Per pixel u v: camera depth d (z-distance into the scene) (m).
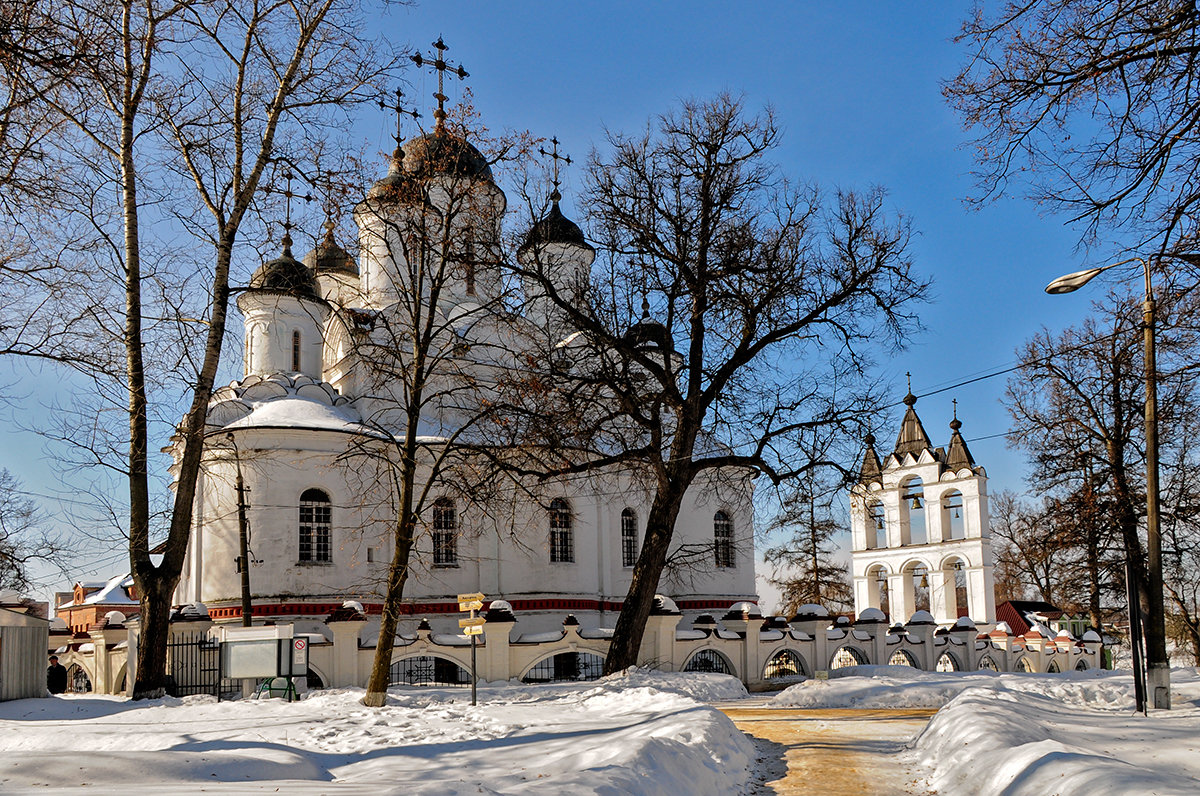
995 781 10.65
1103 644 49.31
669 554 42.19
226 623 34.34
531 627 37.84
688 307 28.59
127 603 64.75
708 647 33.34
